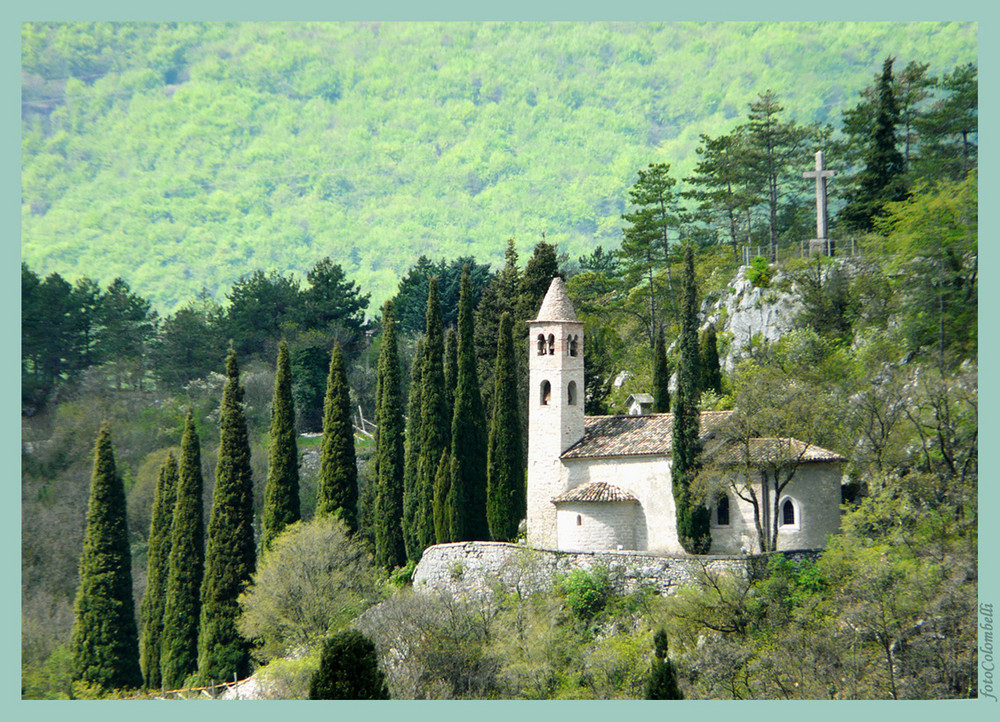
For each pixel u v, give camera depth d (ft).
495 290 517.14
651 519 349.41
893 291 471.21
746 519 335.26
